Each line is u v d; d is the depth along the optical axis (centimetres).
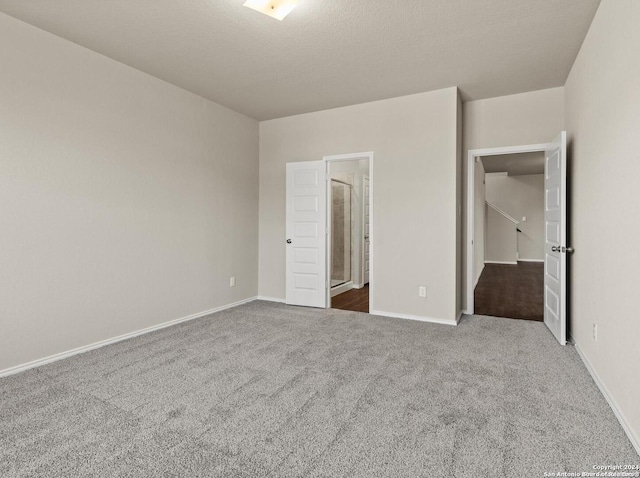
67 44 289
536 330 364
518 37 283
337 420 199
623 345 195
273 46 298
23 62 262
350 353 300
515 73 349
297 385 241
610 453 168
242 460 165
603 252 233
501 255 973
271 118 498
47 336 278
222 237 451
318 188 468
